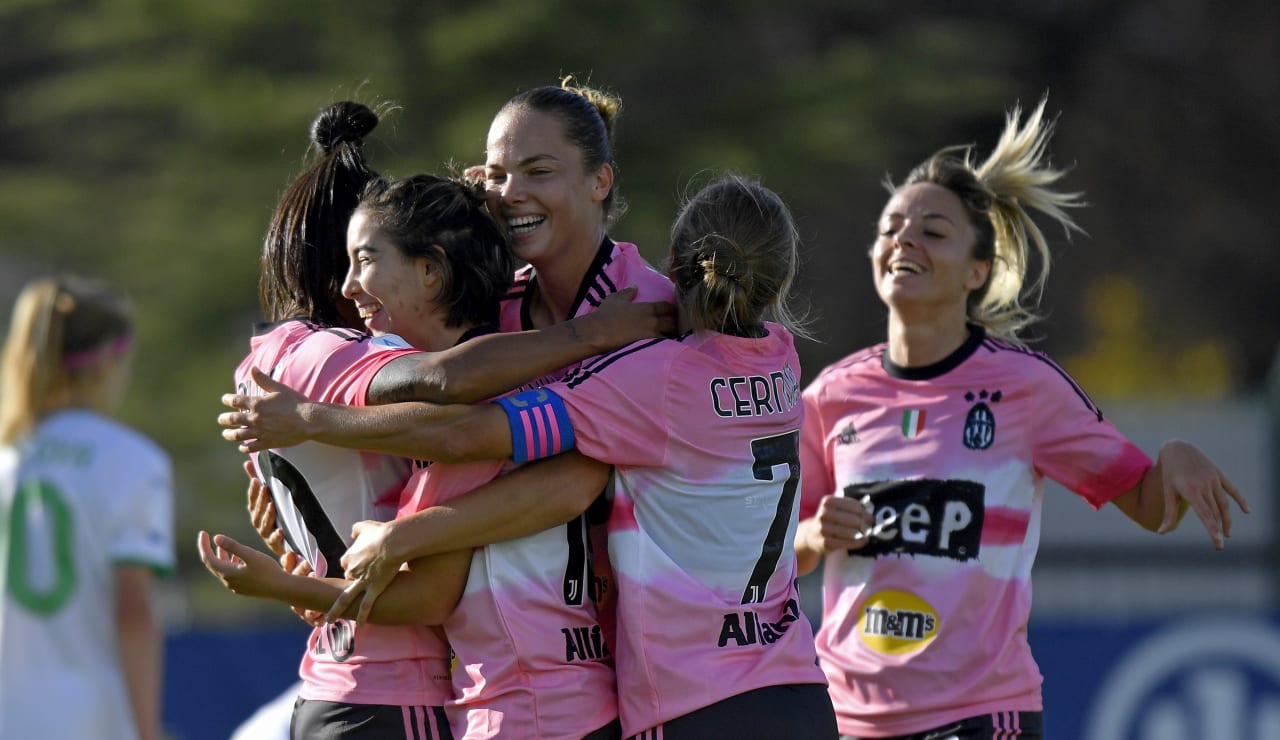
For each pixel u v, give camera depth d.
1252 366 76.12
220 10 65.38
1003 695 14.12
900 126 67.62
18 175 73.44
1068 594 33.44
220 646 27.66
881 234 15.04
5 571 15.33
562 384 11.19
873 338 69.00
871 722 14.33
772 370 11.86
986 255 14.92
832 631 14.77
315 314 12.15
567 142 12.12
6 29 79.62
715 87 66.31
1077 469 14.43
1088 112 77.88
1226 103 77.81
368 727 11.13
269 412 10.93
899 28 73.81
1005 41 76.19
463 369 10.98
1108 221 76.75
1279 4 77.69
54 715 14.99
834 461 15.12
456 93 63.88
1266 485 33.91
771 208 11.76
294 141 64.12
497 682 11.03
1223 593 33.22
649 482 11.27
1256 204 78.06
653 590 11.12
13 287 76.31
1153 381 61.59
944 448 14.52
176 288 62.03
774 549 11.66
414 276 11.46
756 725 11.02
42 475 15.42
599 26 63.84
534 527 11.08
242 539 59.50
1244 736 26.30
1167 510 13.69
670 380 11.30
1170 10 78.50
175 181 65.12
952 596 14.22
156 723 15.45
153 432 58.91
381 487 11.57
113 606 15.34
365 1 64.69
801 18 73.94
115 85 66.19
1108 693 26.72
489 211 12.09
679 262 11.74
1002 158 15.51
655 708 11.02
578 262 12.46
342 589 11.15
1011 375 14.58
